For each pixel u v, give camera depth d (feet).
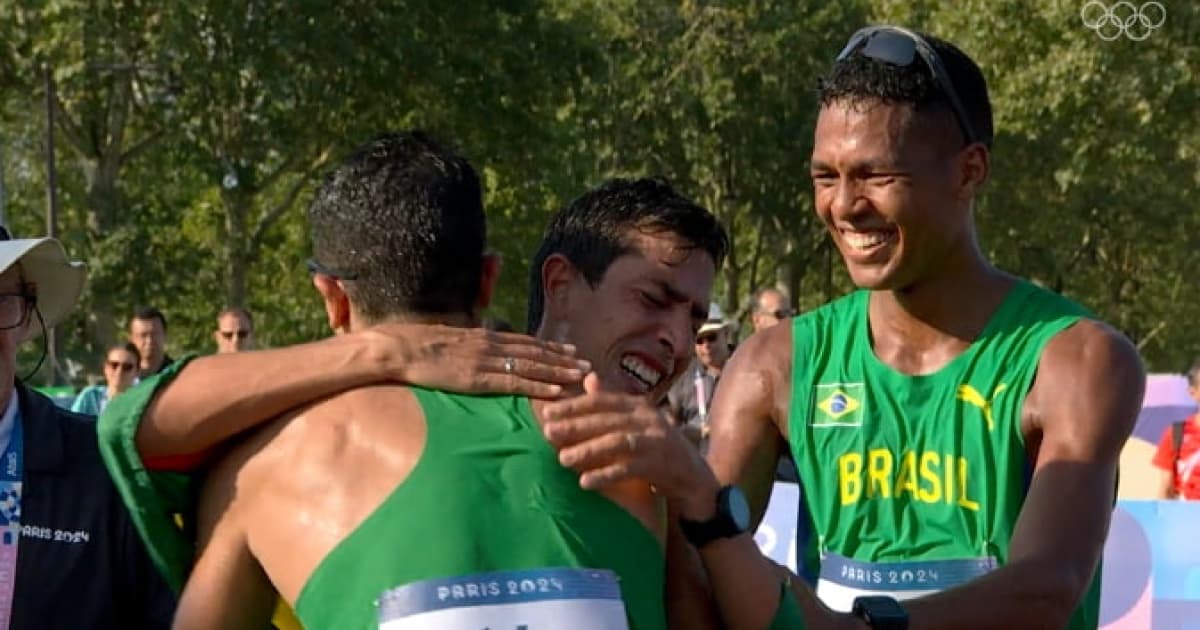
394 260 9.30
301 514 8.84
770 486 13.44
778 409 13.17
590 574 8.60
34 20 95.35
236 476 9.20
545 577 8.48
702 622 9.63
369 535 8.61
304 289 133.90
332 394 9.10
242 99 102.53
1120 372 12.06
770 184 136.77
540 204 111.45
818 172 12.29
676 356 10.68
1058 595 11.14
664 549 9.27
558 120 114.42
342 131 104.37
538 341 9.27
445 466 8.69
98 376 87.66
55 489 12.50
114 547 12.53
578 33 110.52
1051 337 12.26
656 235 10.56
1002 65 105.19
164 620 12.47
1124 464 40.75
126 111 104.78
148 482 9.28
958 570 12.30
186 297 119.24
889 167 11.89
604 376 10.66
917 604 10.77
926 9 116.57
